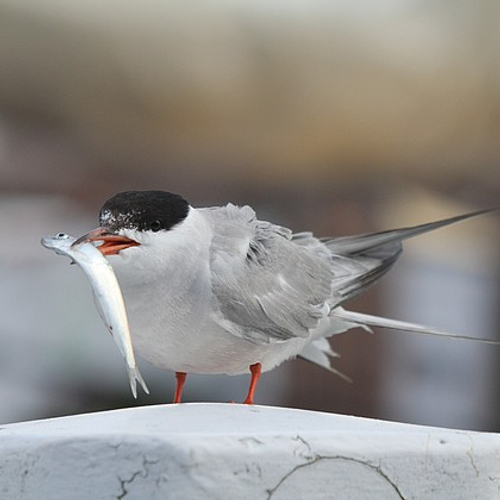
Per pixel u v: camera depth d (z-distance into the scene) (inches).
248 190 529.0
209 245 259.4
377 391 560.4
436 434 165.9
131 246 246.2
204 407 185.0
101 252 227.0
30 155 556.7
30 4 423.5
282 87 436.1
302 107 443.8
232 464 150.2
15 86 468.4
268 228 284.4
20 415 685.9
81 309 711.7
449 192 510.9
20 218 644.7
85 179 577.3
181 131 471.2
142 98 453.1
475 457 166.1
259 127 458.3
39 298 714.8
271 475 152.0
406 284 585.3
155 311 249.0
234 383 635.5
